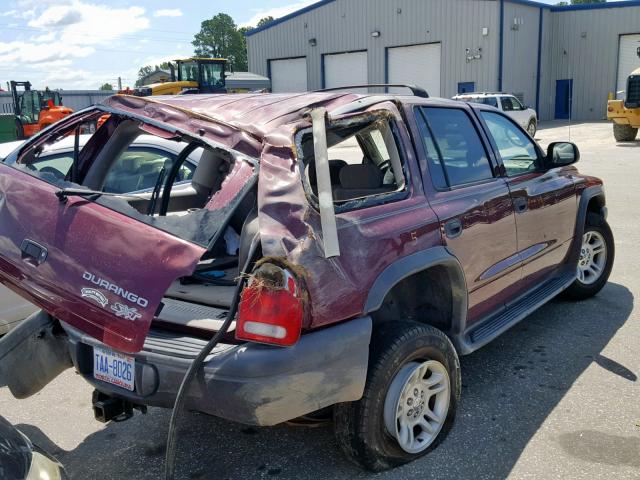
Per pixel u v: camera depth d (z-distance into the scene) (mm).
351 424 2938
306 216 2662
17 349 3258
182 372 2596
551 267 4895
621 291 5887
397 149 3385
